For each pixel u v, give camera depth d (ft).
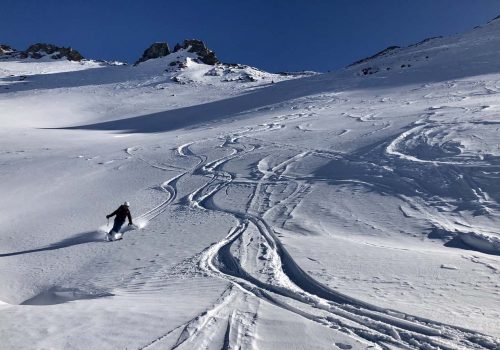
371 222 29.73
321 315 16.07
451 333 14.07
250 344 13.37
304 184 42.70
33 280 28.07
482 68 124.77
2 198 53.57
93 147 86.99
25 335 14.32
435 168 37.19
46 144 94.84
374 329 14.75
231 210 37.93
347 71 183.62
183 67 278.26
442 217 28.32
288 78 255.50
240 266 23.41
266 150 62.34
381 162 43.39
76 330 14.62
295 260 23.31
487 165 34.83
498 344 13.17
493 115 54.85
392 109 81.71
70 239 36.52
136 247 31.30
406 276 19.77
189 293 19.54
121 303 18.13
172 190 49.37
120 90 227.40
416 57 174.50
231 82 239.71
